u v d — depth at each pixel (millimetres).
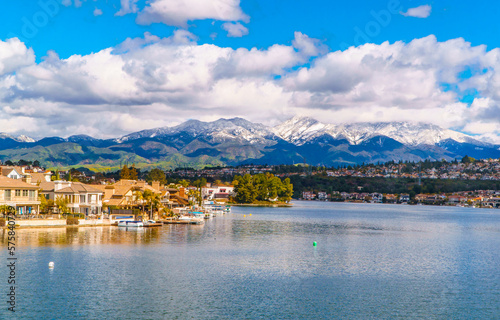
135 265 92438
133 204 181000
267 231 169000
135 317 63562
